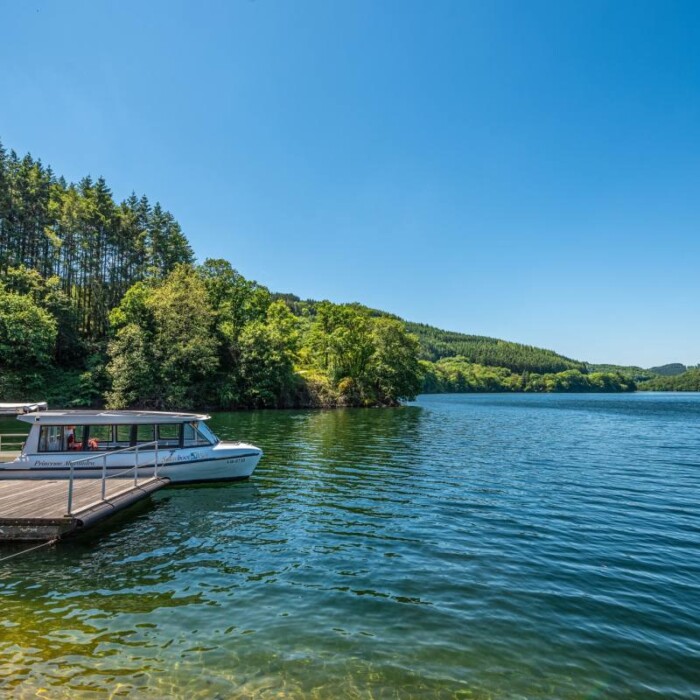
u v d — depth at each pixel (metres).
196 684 6.38
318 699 6.11
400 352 87.44
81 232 70.69
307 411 64.62
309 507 15.60
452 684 6.43
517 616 8.30
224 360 67.75
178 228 91.81
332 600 8.86
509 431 41.56
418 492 17.69
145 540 12.45
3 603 8.79
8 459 18.44
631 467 23.59
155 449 17.52
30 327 54.00
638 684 6.48
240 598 8.96
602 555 11.34
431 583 9.64
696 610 8.61
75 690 6.21
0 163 66.69
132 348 57.56
